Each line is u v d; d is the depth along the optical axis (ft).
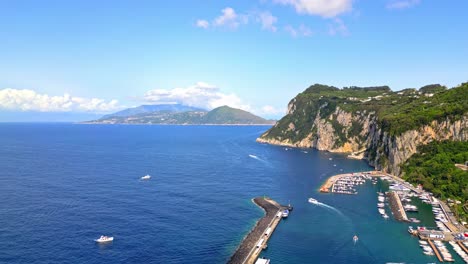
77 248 401.49
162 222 486.79
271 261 384.68
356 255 400.67
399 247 421.18
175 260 381.19
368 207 572.51
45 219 487.20
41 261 370.32
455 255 395.34
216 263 376.68
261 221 493.77
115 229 457.27
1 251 388.78
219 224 485.15
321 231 468.75
